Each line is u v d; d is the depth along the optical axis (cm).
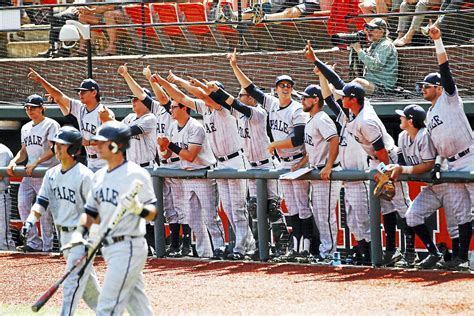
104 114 3122
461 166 2742
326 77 2983
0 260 3394
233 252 3197
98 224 1888
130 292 1845
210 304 2406
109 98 4116
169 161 3350
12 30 4269
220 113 3186
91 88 3369
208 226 3275
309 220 3083
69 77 4200
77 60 4178
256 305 2358
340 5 3606
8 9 4206
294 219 3097
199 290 2619
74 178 2089
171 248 3372
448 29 3425
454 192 2747
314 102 2959
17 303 2558
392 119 3544
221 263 3120
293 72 3700
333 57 3612
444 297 2322
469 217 2742
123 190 1831
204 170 3209
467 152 2736
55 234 3662
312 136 2977
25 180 3600
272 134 3131
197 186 3259
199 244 3312
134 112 3562
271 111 3128
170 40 4028
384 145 2838
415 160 2811
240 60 3816
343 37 3581
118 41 4141
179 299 2498
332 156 2923
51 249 3609
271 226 3169
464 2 3425
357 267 2911
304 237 3089
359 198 2939
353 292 2466
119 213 1775
